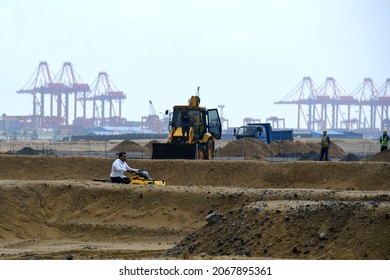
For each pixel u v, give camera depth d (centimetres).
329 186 10712
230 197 8975
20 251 7794
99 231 8969
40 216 9256
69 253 7506
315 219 6278
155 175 11800
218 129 14662
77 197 9494
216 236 6631
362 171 10775
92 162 12275
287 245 6162
